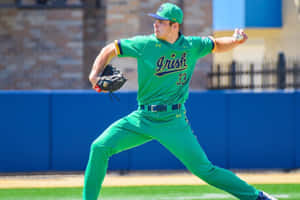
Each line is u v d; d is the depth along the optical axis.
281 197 21.45
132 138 15.41
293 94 29.64
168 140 15.22
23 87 49.00
